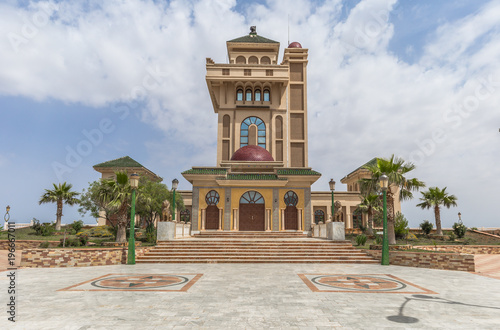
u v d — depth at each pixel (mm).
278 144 44250
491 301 8875
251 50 48500
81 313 7523
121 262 17328
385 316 7367
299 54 49719
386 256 17109
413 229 37406
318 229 25156
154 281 11750
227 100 44406
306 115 47906
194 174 27391
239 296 9305
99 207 29922
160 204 30953
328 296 9352
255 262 17734
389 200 23906
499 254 26859
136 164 47719
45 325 6652
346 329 6457
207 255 18500
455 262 15695
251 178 27891
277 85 44844
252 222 27891
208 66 43438
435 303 8609
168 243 20359
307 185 28312
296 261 17781
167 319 7086
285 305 8297
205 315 7391
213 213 27938
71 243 23141
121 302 8570
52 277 12688
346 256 18453
